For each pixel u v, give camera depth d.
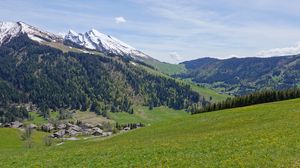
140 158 38.09
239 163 30.41
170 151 40.22
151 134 82.88
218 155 34.88
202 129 70.56
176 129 81.94
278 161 29.86
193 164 32.41
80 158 42.28
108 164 37.06
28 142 168.38
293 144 35.38
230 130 55.69
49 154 48.34
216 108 155.00
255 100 148.00
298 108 72.25
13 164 42.94
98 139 103.25
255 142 38.94
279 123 53.00
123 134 100.06
